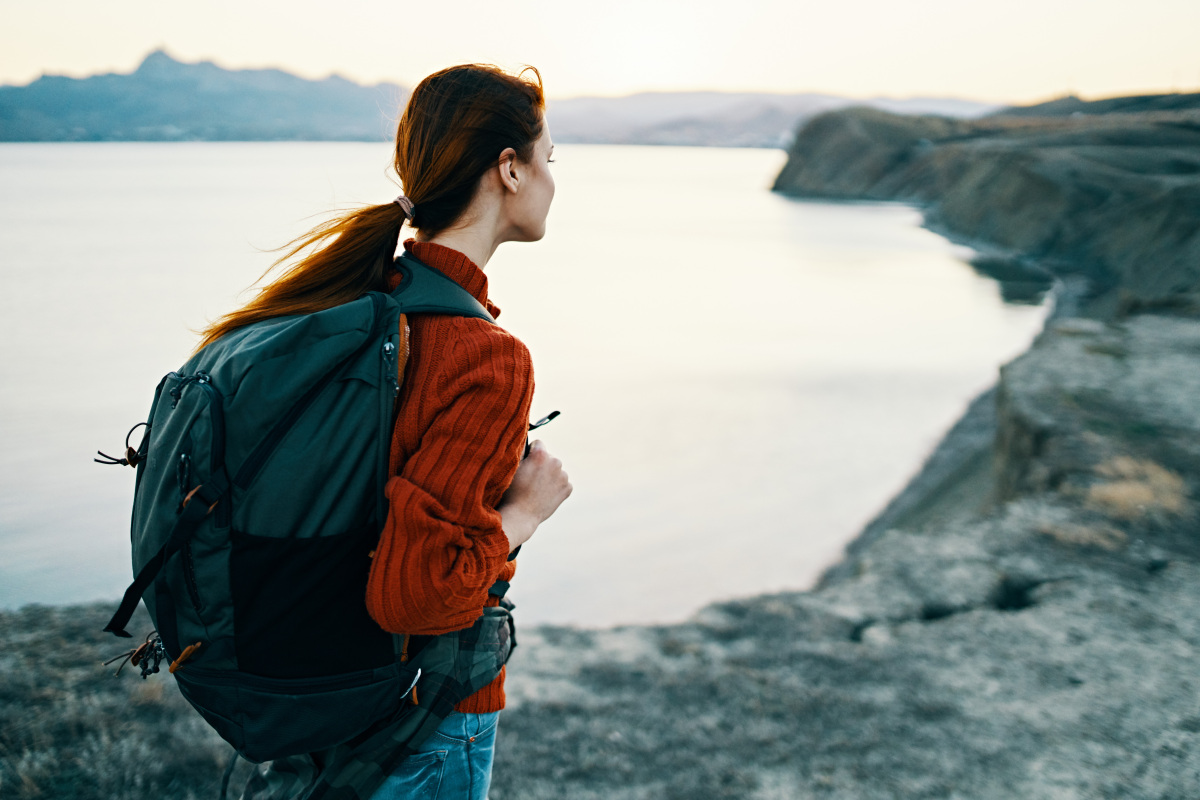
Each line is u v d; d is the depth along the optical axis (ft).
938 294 254.88
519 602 72.59
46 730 12.93
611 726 16.10
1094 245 262.26
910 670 17.60
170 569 3.30
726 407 138.00
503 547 3.41
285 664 3.34
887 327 208.23
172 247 345.10
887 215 540.11
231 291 249.55
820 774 13.92
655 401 144.36
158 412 3.56
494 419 3.32
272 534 3.19
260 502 3.16
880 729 15.28
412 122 3.85
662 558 80.07
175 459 3.21
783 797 13.30
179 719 13.58
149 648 3.76
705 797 13.41
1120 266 217.56
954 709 15.78
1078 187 298.56
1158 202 212.64
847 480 97.45
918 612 21.08
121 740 12.83
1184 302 61.26
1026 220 318.45
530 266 348.18
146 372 162.40
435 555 3.10
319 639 3.34
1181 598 19.94
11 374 158.30
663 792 13.64
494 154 3.76
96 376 158.61
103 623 17.56
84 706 13.75
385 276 3.90
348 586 3.36
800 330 210.59
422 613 3.12
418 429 3.34
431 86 3.82
